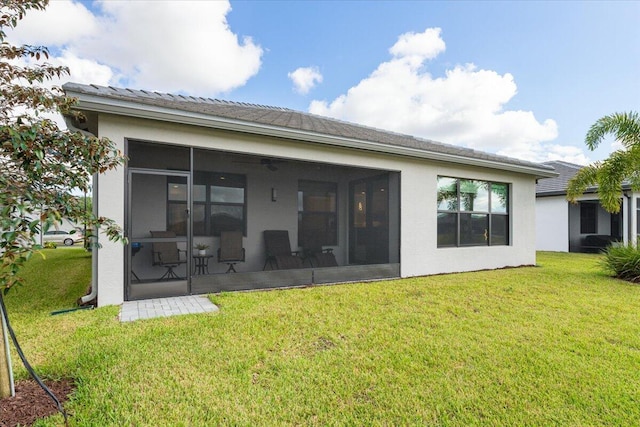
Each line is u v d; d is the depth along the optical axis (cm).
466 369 289
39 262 924
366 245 809
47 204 216
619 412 232
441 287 606
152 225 626
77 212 234
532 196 964
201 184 720
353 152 670
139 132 474
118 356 291
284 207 816
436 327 389
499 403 240
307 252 826
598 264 834
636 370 291
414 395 248
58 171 231
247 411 223
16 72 244
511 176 916
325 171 860
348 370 282
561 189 1403
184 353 301
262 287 576
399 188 728
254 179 784
